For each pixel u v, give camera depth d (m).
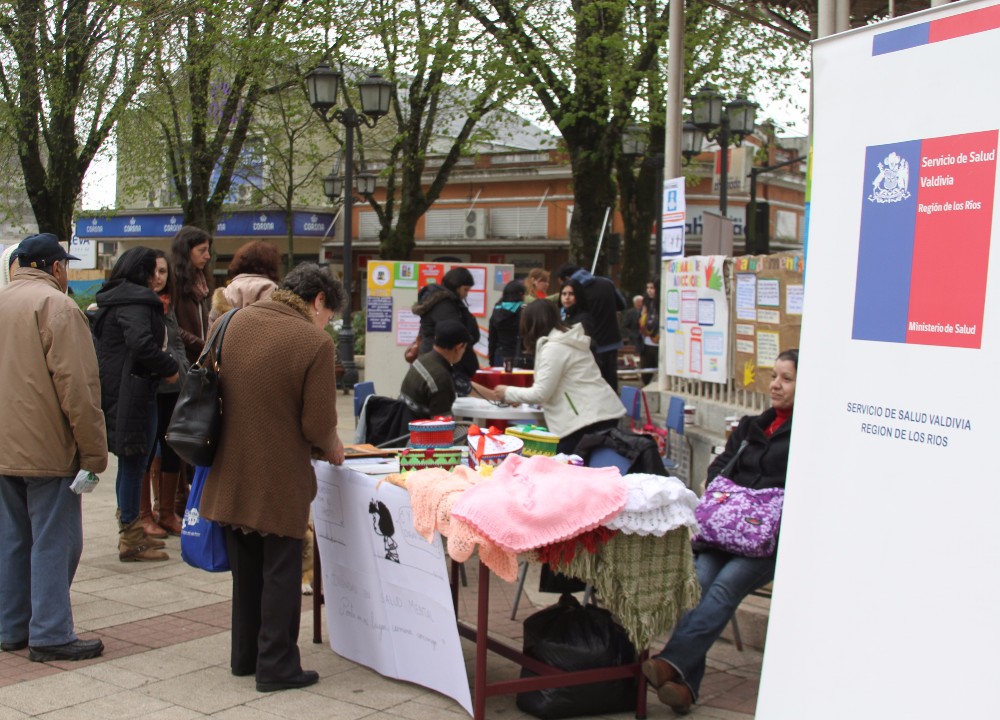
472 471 4.43
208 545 4.79
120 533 6.86
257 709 4.34
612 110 17.88
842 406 3.00
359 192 25.84
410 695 4.53
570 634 4.43
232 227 39.97
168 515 7.64
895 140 2.85
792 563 3.13
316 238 40.62
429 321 9.82
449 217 40.69
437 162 40.56
